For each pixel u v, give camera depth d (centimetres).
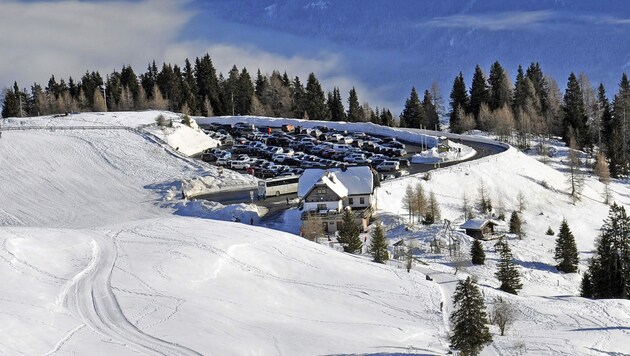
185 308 5675
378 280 7200
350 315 6278
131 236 7425
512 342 5825
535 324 6500
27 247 6562
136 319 5425
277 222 9856
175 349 4975
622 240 8131
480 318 5244
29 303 5434
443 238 9406
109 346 4944
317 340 5425
